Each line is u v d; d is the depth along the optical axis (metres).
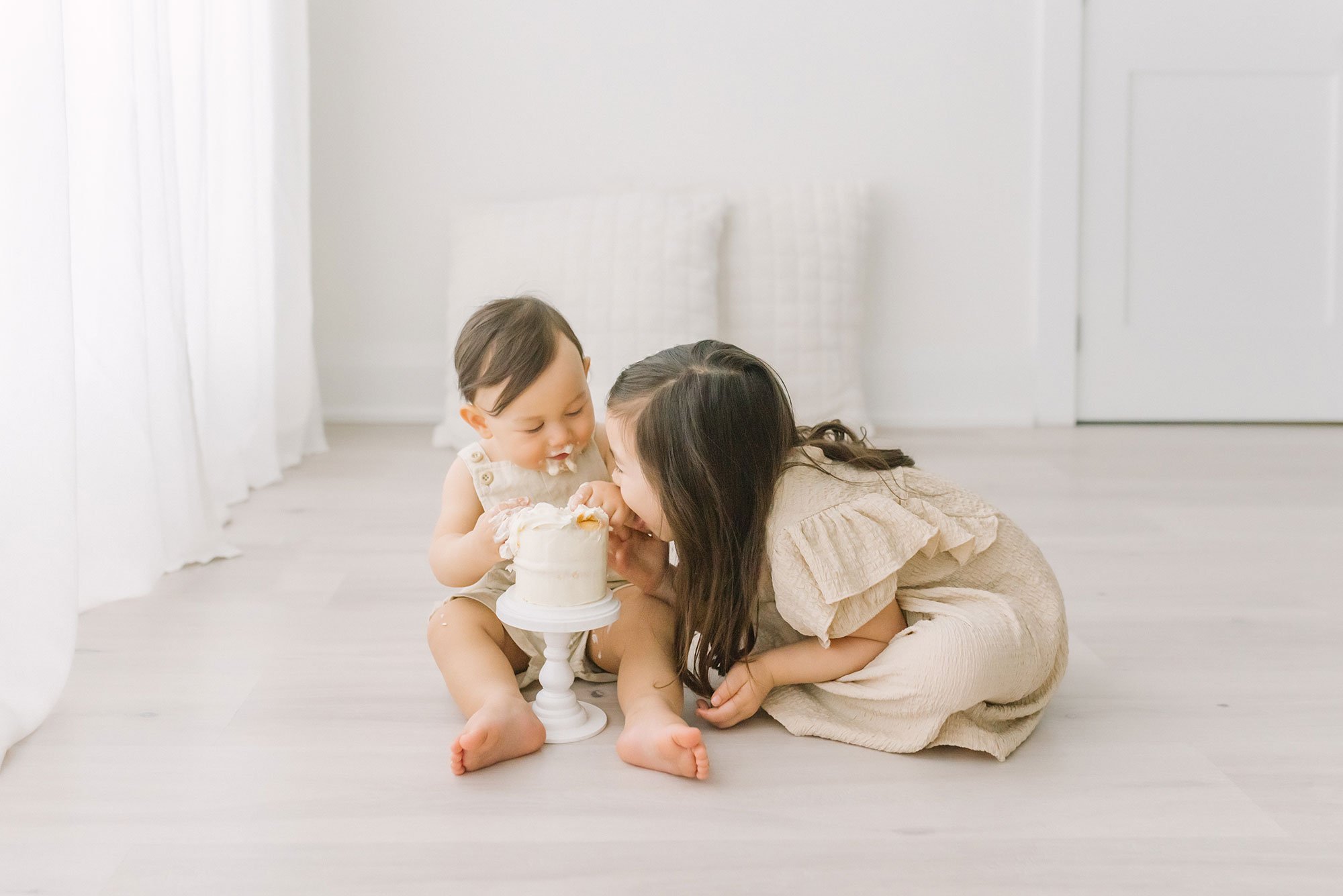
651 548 1.21
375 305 3.05
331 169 3.00
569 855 0.90
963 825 0.95
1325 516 2.04
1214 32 2.95
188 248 1.88
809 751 1.09
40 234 1.15
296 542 1.85
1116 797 1.00
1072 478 2.38
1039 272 3.02
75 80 1.44
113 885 0.86
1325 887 0.86
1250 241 3.02
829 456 1.18
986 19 2.95
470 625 1.21
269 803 0.98
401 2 2.93
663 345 2.66
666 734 1.02
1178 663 1.33
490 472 1.25
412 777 1.03
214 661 1.32
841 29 2.96
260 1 2.27
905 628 1.16
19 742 1.10
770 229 2.84
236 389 2.14
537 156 2.99
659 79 2.97
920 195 3.01
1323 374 3.05
